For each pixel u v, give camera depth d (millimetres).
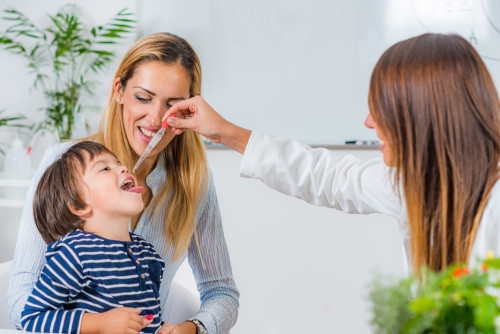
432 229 869
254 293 2662
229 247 2668
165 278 1390
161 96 1281
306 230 2619
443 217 850
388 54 933
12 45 2691
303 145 1230
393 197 1057
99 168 1167
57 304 1043
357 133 2547
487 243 820
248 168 1208
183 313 1405
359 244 2594
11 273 1286
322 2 2537
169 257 1387
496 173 852
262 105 2594
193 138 1416
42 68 2695
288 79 2572
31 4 2676
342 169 1168
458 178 854
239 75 2600
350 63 2539
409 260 1055
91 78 2654
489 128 855
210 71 2615
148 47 1297
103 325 989
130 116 1299
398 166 907
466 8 2473
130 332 993
